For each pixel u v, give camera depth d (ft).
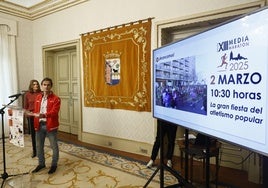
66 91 16.88
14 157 11.19
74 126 16.43
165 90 7.07
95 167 9.78
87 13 13.57
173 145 9.71
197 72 5.45
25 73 17.20
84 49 13.82
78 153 11.79
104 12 12.69
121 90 12.12
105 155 11.44
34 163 10.35
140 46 11.14
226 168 9.85
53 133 9.28
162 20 10.43
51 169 9.15
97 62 13.10
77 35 14.26
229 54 4.45
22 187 7.91
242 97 4.16
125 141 12.15
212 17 9.01
